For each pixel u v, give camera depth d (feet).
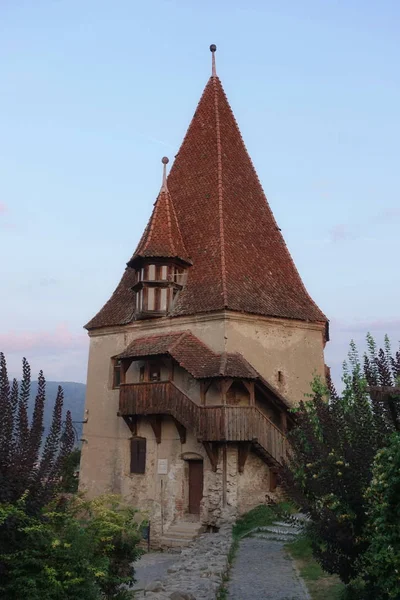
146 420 77.51
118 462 80.18
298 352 79.77
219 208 84.64
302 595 35.50
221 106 98.48
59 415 28.19
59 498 29.17
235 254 81.10
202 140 95.30
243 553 50.24
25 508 25.04
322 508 30.78
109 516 31.42
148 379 77.51
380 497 25.27
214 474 69.21
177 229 85.51
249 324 75.31
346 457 30.19
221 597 35.32
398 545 24.08
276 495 70.44
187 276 80.94
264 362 75.46
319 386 55.57
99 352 87.45
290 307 80.84
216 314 73.67
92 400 86.48
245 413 67.26
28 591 23.45
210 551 49.11
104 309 89.66
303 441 36.58
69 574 24.45
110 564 30.55
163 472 74.33
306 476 33.30
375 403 31.45
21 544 24.71
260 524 63.31
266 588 37.52
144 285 79.30
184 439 73.15
